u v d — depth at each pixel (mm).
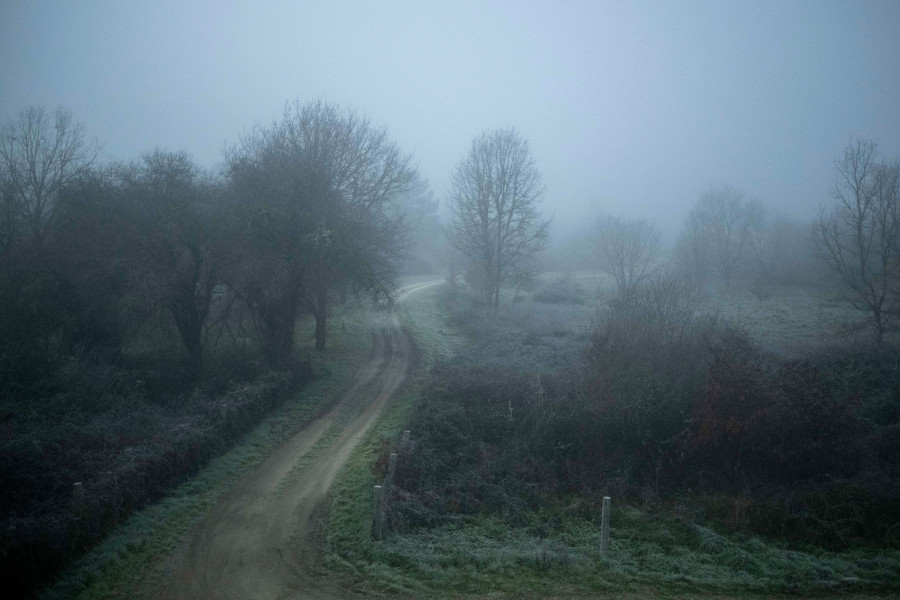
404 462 16141
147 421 19234
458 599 10094
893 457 16297
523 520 14492
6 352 21172
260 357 28188
